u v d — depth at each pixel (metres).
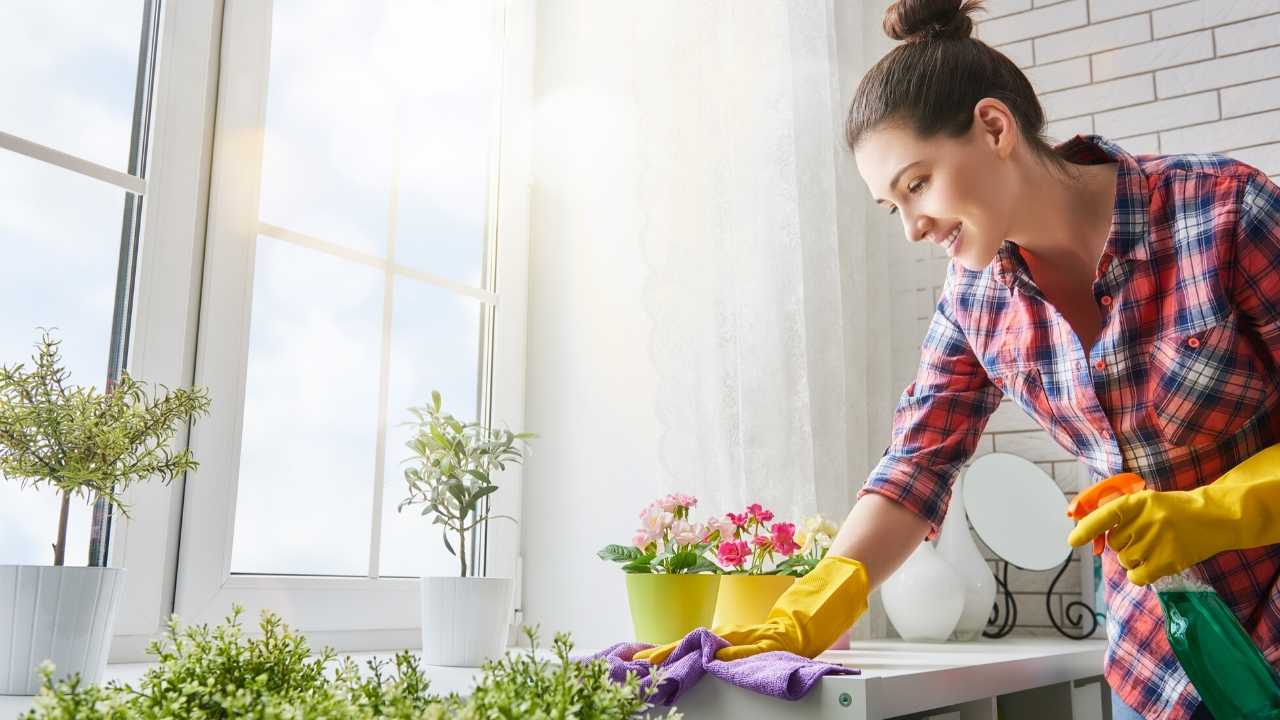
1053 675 1.37
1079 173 1.10
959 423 1.28
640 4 1.98
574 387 1.99
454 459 1.42
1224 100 1.92
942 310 1.32
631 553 1.38
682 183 1.90
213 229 1.45
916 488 1.24
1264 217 0.98
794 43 1.98
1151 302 1.04
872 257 2.11
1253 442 1.05
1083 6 2.07
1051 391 1.14
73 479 1.02
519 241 2.03
